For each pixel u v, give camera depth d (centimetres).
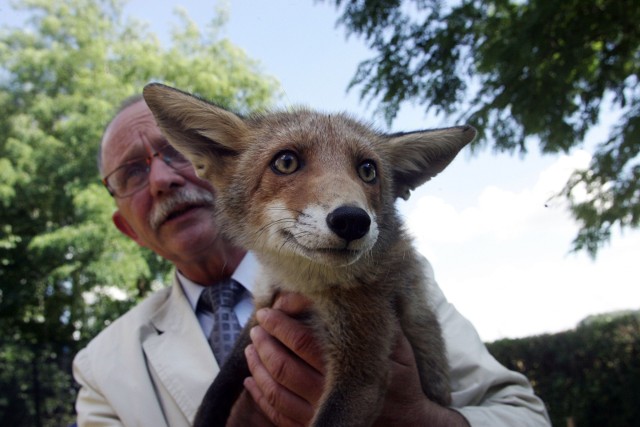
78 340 190
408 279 32
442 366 33
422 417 28
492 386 35
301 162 29
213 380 35
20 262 188
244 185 31
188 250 40
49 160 173
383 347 28
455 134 33
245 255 42
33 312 203
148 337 39
